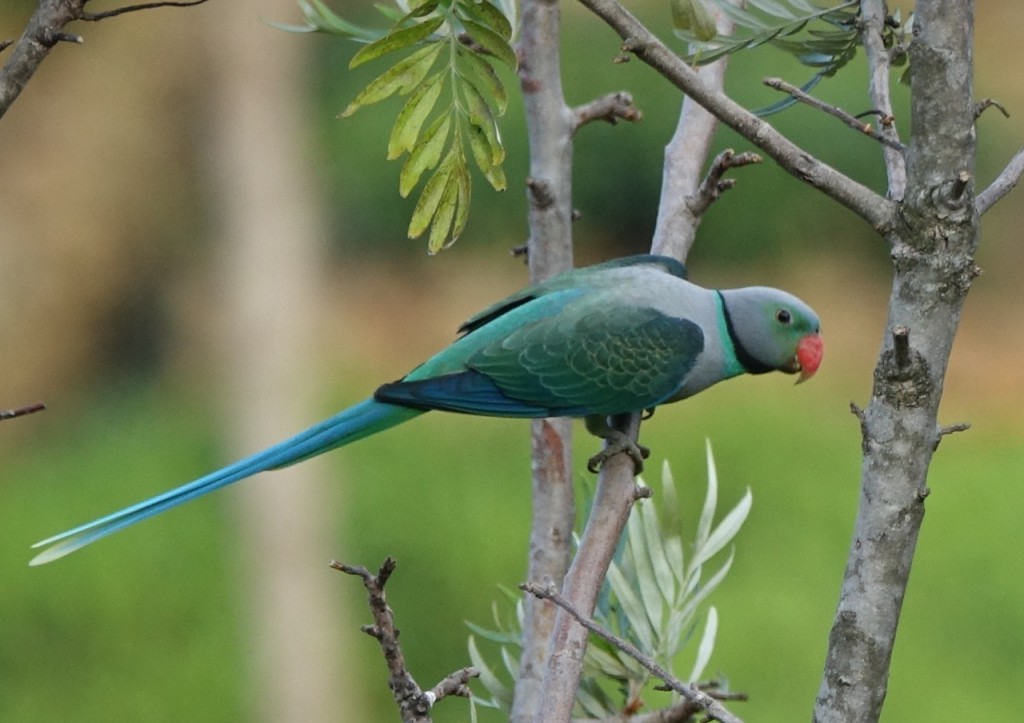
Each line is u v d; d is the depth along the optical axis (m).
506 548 15.30
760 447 17.38
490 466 17.28
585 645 3.75
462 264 22.97
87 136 19.05
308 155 13.65
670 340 5.20
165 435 18.45
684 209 5.24
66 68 19.08
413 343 21.62
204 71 10.89
